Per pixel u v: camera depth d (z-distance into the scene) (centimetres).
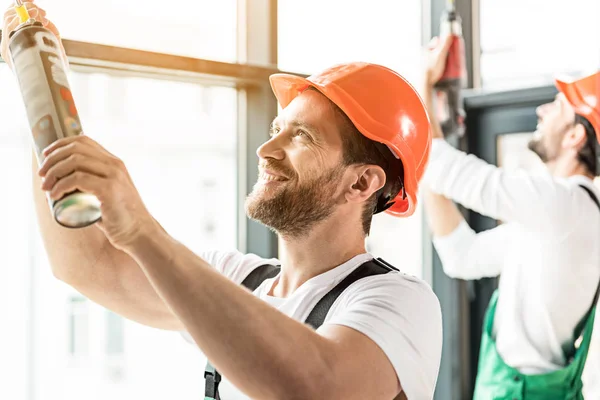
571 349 229
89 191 84
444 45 251
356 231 138
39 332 325
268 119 238
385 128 139
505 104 296
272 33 241
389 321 114
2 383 323
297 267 137
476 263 264
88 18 203
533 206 223
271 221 133
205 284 93
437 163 242
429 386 122
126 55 204
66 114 89
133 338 350
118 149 287
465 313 309
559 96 249
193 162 271
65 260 132
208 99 251
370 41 278
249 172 243
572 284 223
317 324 124
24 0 115
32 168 129
